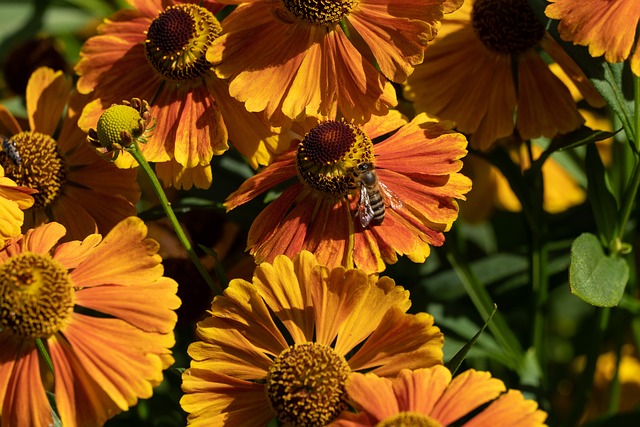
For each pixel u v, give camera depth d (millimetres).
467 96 524
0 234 482
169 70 508
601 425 504
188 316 528
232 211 532
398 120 510
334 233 488
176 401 539
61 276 472
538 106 520
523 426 443
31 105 530
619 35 477
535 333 538
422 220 487
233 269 527
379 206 482
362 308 474
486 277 556
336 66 495
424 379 456
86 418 463
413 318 468
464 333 533
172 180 503
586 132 512
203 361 476
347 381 465
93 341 468
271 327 476
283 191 498
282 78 496
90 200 520
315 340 480
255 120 503
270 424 505
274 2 501
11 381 468
